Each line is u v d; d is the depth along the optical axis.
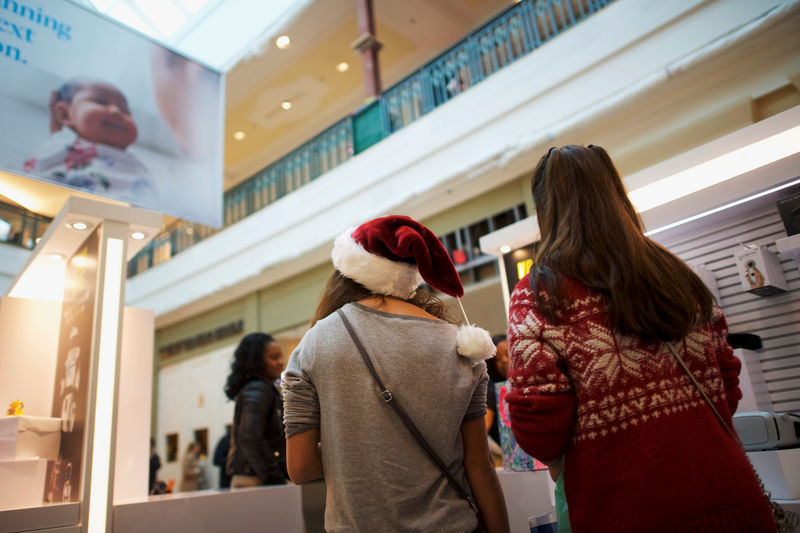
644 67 5.34
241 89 11.16
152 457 5.66
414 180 7.33
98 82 3.29
